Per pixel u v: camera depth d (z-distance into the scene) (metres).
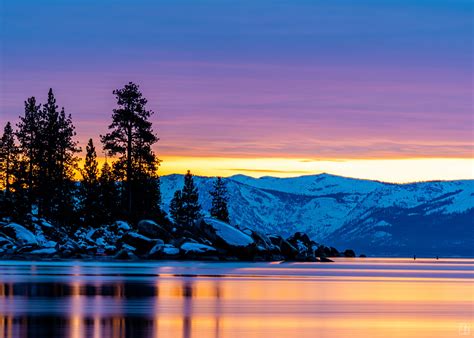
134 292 84.56
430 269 176.38
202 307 72.31
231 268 142.62
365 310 72.38
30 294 79.75
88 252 171.12
